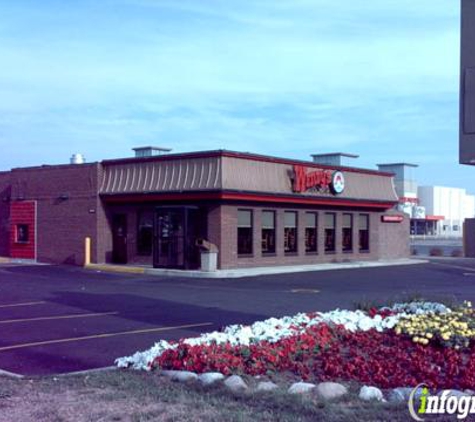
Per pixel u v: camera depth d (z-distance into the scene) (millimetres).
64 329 13570
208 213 28641
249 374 8602
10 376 9172
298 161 31828
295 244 32500
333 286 23266
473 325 10305
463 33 7578
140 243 30953
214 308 16922
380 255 38938
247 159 29188
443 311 11789
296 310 16516
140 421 6680
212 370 8672
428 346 9695
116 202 31547
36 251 34156
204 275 26453
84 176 32125
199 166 28594
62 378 8820
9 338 12539
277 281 24938
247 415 6836
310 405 7156
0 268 30266
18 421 6754
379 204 37219
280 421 6613
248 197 28859
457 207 99562
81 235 32156
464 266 35469
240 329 10742
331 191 33844
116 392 7887
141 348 11531
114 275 27141
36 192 34250
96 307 17078
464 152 7535
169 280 25188
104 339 12414
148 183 30094
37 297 19250
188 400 7453
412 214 75500
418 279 26828
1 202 36375
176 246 27984
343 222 35688
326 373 8562
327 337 10141
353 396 7539
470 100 7492
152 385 8242
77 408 7176
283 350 9188
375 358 9094
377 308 12922
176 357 9094
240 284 23688
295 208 32312
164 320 14820
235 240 29000
